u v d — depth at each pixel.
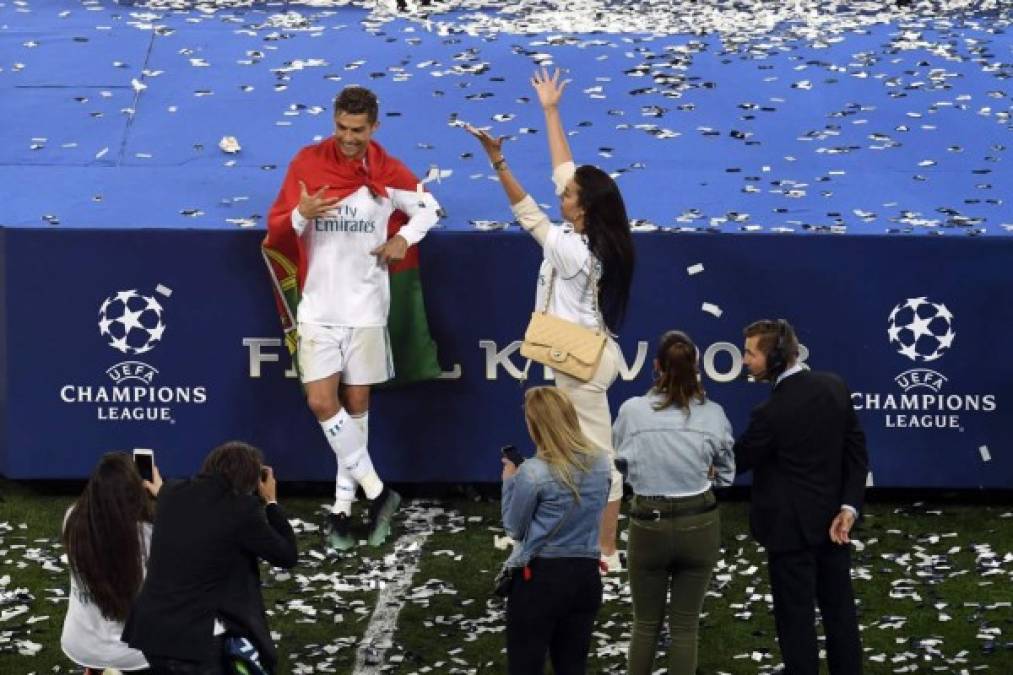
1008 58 45.84
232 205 37.94
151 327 36.44
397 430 36.94
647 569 27.20
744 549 34.28
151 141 41.19
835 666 27.61
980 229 36.91
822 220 37.47
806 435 27.17
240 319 36.44
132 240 36.12
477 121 42.25
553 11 50.22
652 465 26.98
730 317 36.41
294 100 43.09
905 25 48.56
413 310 35.75
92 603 25.02
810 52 46.28
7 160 40.09
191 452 36.88
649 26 48.66
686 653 27.33
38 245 36.06
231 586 24.56
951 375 36.47
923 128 42.00
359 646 29.91
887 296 36.25
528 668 25.56
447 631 30.55
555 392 25.62
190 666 24.11
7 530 34.91
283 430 36.84
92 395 36.66
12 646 29.59
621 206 31.64
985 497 37.50
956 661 29.20
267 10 49.62
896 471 36.72
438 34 47.28
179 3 50.06
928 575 32.81
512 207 32.28
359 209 33.56
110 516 24.70
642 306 36.31
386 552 34.16
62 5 49.41
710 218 37.56
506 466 26.36
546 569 25.27
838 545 27.47
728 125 42.22
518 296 36.44
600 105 43.06
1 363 36.62
